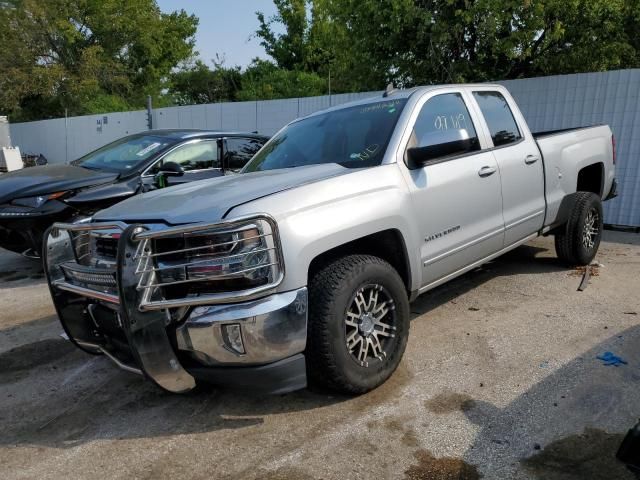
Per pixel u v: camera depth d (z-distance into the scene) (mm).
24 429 3111
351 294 2992
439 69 9453
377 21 9039
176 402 3350
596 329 4027
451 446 2705
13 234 5945
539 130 8688
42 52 28469
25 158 19531
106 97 29094
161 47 33875
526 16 8367
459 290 5160
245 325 2635
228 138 7246
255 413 3145
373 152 3627
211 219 2693
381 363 3221
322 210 2953
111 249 2955
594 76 8070
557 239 5539
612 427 2770
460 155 4055
